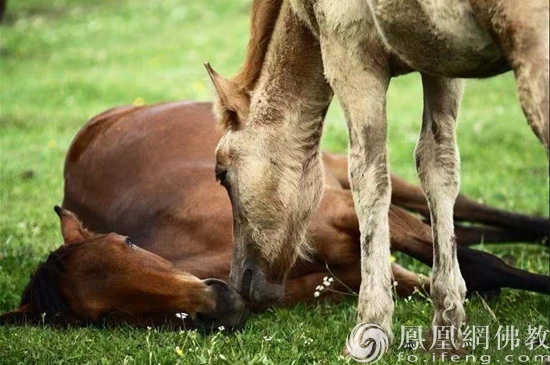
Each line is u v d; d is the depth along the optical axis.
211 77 8.14
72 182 11.02
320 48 7.86
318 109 8.08
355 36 7.16
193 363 7.30
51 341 7.81
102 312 7.99
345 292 9.43
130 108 11.42
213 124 10.59
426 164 7.66
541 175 14.73
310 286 9.31
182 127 10.48
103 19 32.75
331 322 8.45
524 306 8.88
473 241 11.06
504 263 9.21
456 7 6.26
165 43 28.81
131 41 29.59
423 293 9.47
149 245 9.49
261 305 8.71
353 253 9.30
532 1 5.89
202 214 9.41
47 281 8.23
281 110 8.03
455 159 7.64
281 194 8.05
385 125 7.31
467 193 13.87
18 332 8.05
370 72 7.23
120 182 10.31
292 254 8.24
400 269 9.59
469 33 6.31
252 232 8.14
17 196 14.66
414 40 6.66
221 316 7.90
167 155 10.19
